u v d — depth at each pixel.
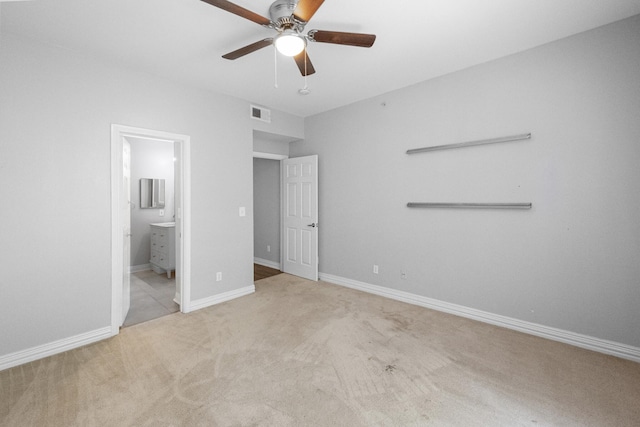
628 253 2.17
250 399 1.78
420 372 2.04
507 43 2.44
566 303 2.43
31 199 2.24
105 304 2.58
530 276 2.60
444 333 2.63
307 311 3.17
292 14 1.72
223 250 3.49
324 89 3.39
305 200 4.44
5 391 1.86
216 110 3.41
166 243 4.48
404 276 3.44
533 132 2.54
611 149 2.21
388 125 3.51
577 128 2.34
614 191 2.21
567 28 2.24
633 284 2.16
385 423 1.58
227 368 2.10
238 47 2.42
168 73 2.89
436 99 3.10
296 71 2.88
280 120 4.16
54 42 2.30
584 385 1.90
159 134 2.94
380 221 3.64
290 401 1.76
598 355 2.25
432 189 3.17
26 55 2.22
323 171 4.27
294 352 2.32
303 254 4.50
